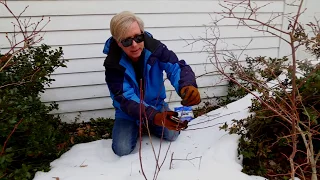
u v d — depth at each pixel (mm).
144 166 2369
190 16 3447
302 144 2400
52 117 3109
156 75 2621
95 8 3160
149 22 3355
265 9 3676
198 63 3617
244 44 3734
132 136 2643
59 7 3068
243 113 2842
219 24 3576
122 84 2467
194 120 3094
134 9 3271
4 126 2125
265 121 2367
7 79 2516
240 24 3639
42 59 2707
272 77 2721
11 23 2988
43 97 3262
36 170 2359
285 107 2340
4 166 2102
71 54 3229
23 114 2367
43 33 3098
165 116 2307
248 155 2291
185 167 2287
